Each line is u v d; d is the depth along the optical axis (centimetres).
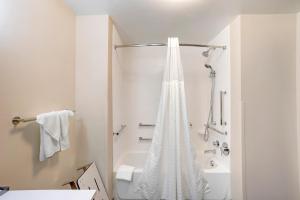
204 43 297
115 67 242
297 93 195
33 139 135
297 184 193
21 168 123
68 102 190
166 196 206
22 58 123
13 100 116
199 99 308
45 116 134
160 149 209
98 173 200
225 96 238
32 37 133
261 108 195
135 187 218
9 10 112
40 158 133
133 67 309
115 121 243
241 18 197
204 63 307
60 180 173
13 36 115
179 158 205
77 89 206
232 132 217
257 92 196
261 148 195
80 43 206
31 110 132
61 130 151
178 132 206
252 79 196
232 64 216
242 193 193
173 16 205
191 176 208
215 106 274
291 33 196
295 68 196
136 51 310
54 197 94
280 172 193
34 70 135
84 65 206
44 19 147
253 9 188
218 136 262
